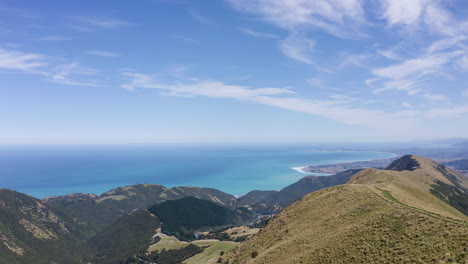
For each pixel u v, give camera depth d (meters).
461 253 30.02
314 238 52.62
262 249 68.06
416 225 40.56
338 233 48.81
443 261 30.14
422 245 34.97
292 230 64.81
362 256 38.44
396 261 34.00
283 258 49.94
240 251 77.56
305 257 45.06
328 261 40.94
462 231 34.34
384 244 39.06
